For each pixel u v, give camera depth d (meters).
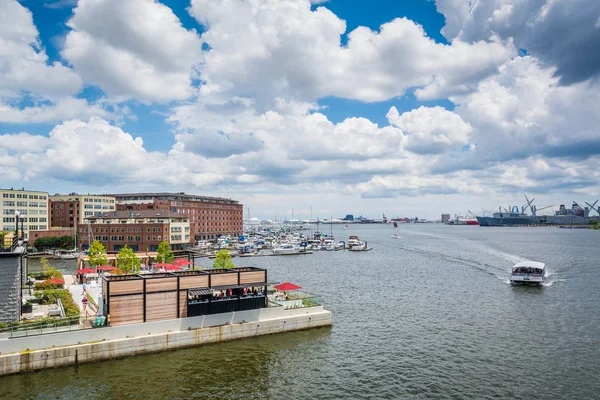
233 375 40.94
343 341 51.06
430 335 53.88
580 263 126.62
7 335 40.38
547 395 37.12
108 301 45.22
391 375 41.44
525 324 58.91
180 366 42.56
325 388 38.62
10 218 173.75
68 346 41.94
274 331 52.72
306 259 155.38
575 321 60.19
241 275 52.97
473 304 71.81
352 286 91.25
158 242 160.88
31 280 72.44
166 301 47.91
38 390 36.91
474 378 40.69
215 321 49.94
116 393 36.84
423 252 178.38
